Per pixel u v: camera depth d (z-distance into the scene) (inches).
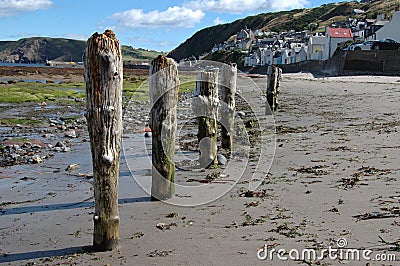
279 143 470.0
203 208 268.1
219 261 188.5
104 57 201.9
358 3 5895.7
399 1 4618.6
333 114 706.2
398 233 205.8
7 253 211.3
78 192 323.9
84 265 193.6
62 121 755.4
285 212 249.3
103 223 207.9
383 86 1184.8
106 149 206.1
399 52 1759.4
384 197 263.3
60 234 235.9
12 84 1546.5
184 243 212.1
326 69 2194.9
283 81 1626.5
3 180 362.6
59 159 448.8
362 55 1841.8
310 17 6417.3
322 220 231.0
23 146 515.8
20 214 273.1
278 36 5339.6
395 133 497.7
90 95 205.9
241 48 4970.5
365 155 390.0
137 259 196.4
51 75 2450.8
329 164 362.6
